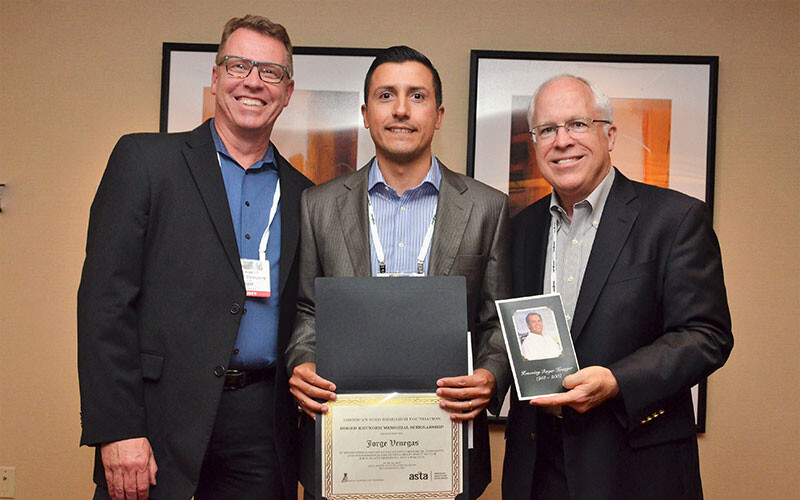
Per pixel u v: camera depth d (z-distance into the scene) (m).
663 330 1.71
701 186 2.65
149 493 1.71
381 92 1.78
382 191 1.85
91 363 1.67
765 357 2.66
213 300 1.78
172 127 2.67
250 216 1.92
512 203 2.67
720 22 2.70
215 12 2.73
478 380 1.62
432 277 1.66
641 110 2.66
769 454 2.66
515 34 2.72
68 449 2.70
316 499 1.57
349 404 1.59
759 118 2.69
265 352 1.88
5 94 2.73
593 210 1.80
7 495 2.70
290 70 2.01
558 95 1.77
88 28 2.73
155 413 1.74
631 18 2.71
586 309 1.68
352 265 1.79
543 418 1.79
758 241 2.68
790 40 2.70
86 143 2.72
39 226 2.72
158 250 1.79
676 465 1.67
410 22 2.72
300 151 2.69
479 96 2.68
